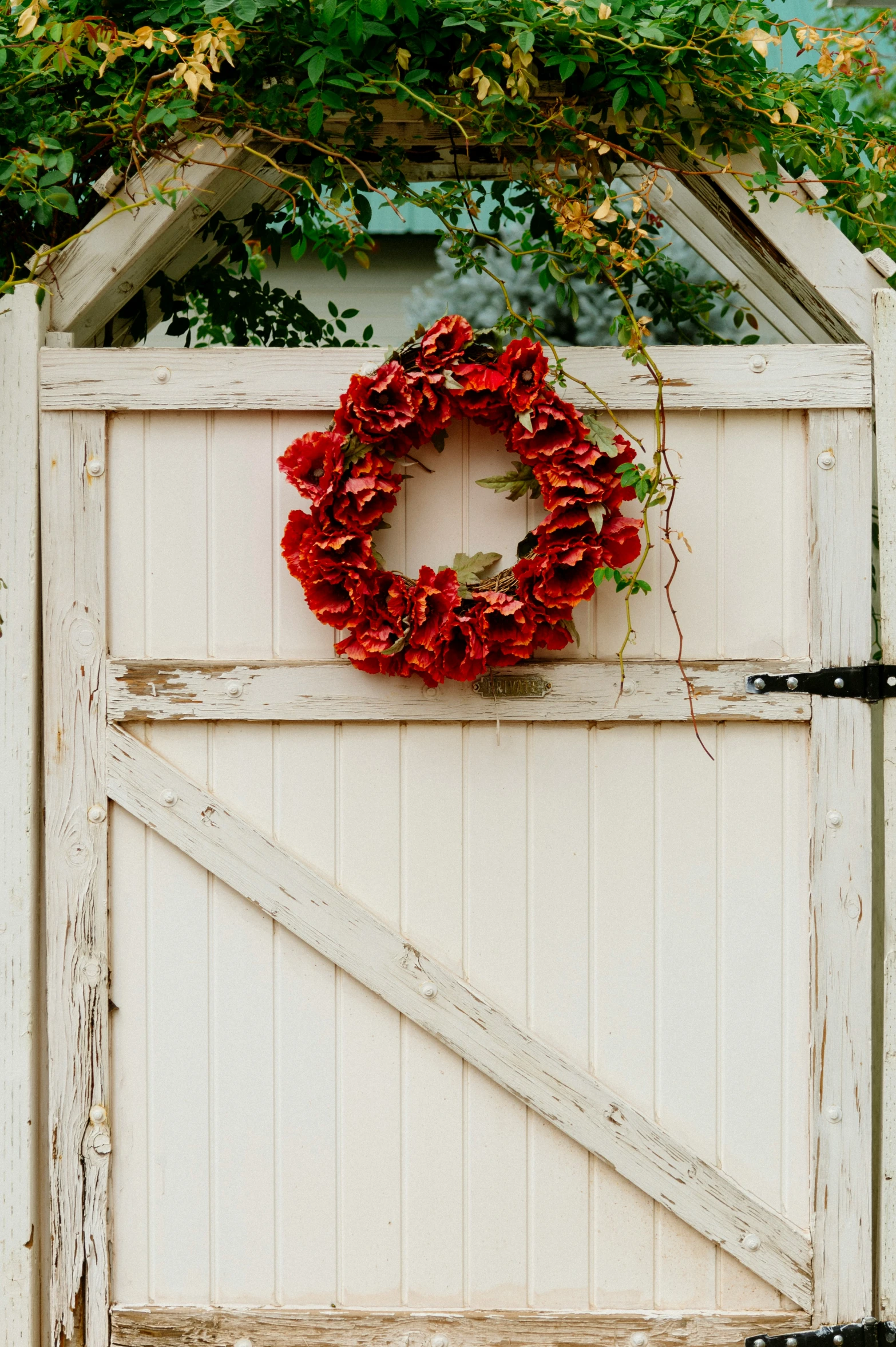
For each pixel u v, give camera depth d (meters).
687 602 4.80
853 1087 4.79
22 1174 4.76
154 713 4.78
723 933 4.80
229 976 4.79
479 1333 4.78
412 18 4.61
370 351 4.76
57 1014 4.78
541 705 4.78
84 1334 4.77
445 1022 4.77
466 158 5.03
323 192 5.18
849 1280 4.79
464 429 4.79
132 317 5.17
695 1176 4.78
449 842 4.79
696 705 4.79
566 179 5.00
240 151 4.81
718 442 4.80
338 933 4.77
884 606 4.81
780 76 4.80
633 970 4.79
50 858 4.78
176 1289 4.79
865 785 4.79
